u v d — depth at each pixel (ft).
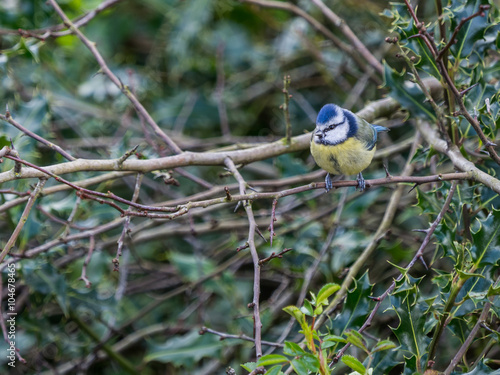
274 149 27.25
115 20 43.24
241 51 43.24
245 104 44.04
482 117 24.52
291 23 42.19
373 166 37.50
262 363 15.96
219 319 37.73
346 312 22.02
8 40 34.17
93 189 32.35
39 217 27.86
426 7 36.40
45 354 34.91
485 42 25.20
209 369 33.19
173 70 41.27
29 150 27.73
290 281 35.45
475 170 22.22
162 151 29.94
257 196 21.09
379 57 39.24
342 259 30.96
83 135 37.45
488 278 21.12
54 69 40.04
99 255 33.12
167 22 42.55
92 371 36.29
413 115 26.35
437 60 20.97
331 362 18.63
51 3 28.30
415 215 34.47
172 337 35.58
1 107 32.50
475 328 20.01
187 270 34.60
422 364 19.92
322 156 26.25
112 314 31.22
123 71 40.34
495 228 20.24
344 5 41.34
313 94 43.86
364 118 29.86
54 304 34.17
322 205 38.52
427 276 33.53
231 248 37.45
